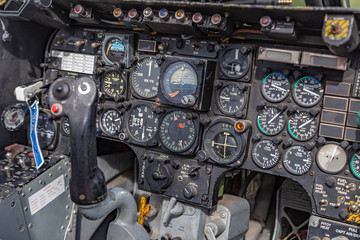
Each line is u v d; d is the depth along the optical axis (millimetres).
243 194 910
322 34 630
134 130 855
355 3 821
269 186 989
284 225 946
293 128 742
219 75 781
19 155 895
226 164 777
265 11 666
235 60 766
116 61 855
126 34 833
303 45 731
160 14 751
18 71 912
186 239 831
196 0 757
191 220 828
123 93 860
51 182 851
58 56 917
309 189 738
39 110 925
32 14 838
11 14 827
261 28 693
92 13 827
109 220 946
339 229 715
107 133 875
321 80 713
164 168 813
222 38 773
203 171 801
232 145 777
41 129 930
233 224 837
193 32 765
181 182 818
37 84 916
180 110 789
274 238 914
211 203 798
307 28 694
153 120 837
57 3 843
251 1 687
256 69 763
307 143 729
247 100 764
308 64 698
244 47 746
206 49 785
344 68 675
